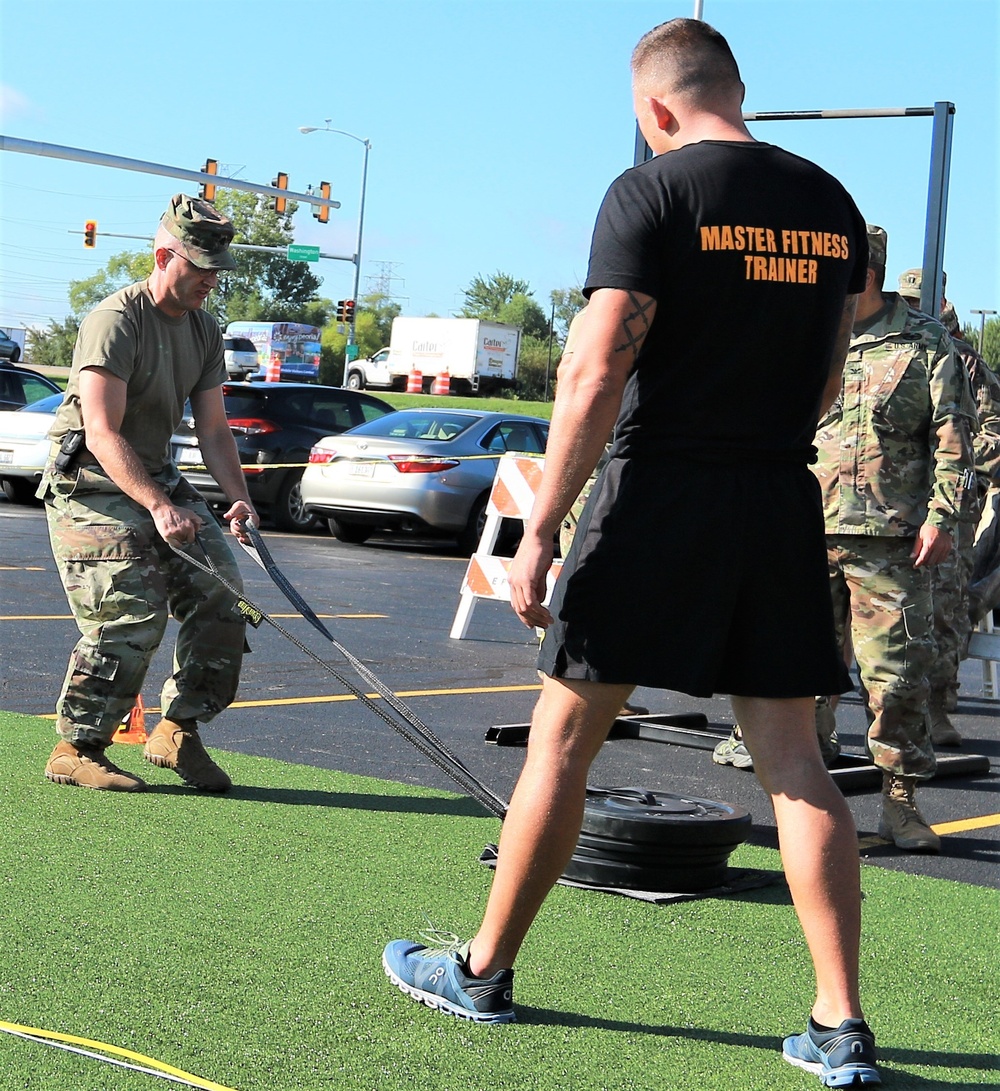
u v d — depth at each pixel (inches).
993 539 288.4
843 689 114.2
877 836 194.7
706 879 158.1
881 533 185.9
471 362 2304.4
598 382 106.1
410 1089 101.0
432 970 117.4
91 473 191.3
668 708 300.4
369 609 415.8
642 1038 114.2
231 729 238.8
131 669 190.1
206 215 188.1
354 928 137.0
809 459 115.2
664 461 110.1
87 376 185.3
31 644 306.8
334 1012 114.9
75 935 130.1
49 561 466.6
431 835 175.5
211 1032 108.9
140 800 185.6
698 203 107.7
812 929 109.3
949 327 315.3
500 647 362.0
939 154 312.8
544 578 109.3
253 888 148.8
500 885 114.2
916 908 159.2
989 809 218.8
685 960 135.0
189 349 196.2
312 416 669.3
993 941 147.4
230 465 200.5
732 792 215.0
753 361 109.0
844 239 114.0
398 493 583.5
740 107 117.4
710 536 109.0
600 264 107.5
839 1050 106.3
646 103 117.9
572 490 107.7
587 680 110.3
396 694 282.4
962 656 277.9
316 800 191.3
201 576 193.8
